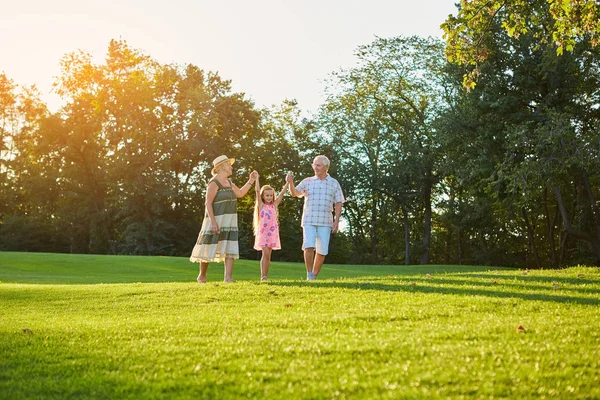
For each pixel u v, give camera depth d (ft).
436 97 139.64
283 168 164.25
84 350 16.90
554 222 137.08
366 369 13.83
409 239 167.12
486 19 47.14
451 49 47.19
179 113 161.27
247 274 64.80
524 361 14.29
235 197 34.71
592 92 96.48
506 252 152.87
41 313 25.08
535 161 85.66
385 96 148.15
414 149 138.41
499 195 101.55
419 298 24.50
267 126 175.32
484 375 13.10
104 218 162.20
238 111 164.66
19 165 180.04
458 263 162.71
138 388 13.28
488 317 20.04
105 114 161.48
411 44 140.15
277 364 14.51
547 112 88.38
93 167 169.17
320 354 15.28
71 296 29.37
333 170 148.77
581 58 90.63
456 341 16.37
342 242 176.86
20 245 171.32
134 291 29.81
